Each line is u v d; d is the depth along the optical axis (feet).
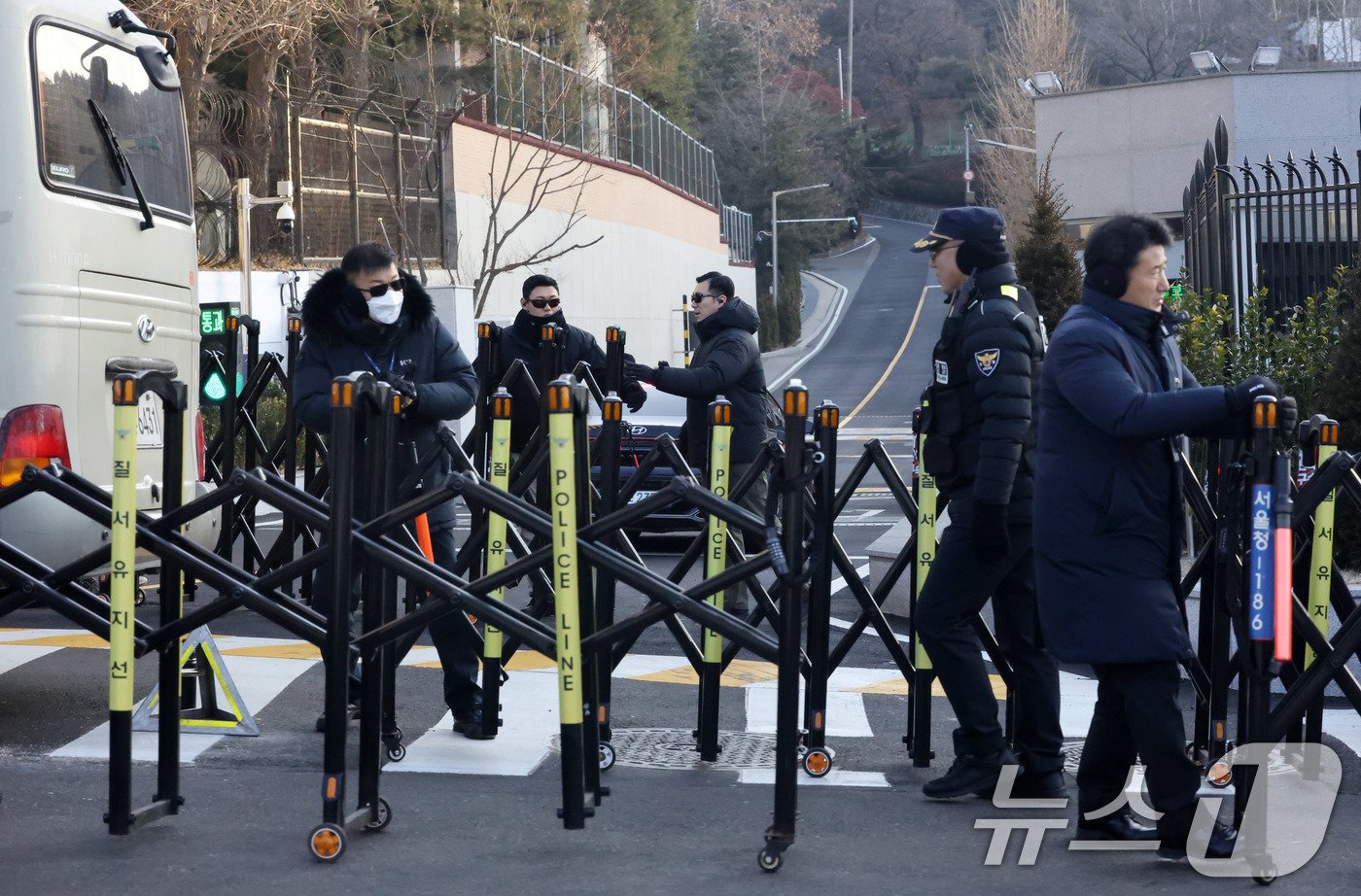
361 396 15.47
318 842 14.97
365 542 15.66
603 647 15.71
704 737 19.88
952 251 17.31
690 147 196.54
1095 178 119.44
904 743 20.93
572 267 141.59
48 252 22.13
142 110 25.80
